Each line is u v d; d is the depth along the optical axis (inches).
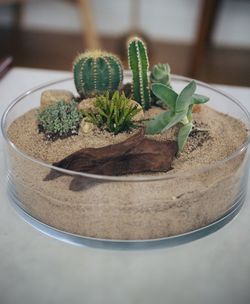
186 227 14.5
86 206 13.8
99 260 14.1
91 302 12.8
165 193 13.6
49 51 55.7
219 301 12.9
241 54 57.0
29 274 13.6
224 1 56.4
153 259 14.2
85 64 17.9
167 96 15.5
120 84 18.5
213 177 14.1
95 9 59.9
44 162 14.6
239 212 16.2
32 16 61.2
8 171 16.2
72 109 17.2
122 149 14.6
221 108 19.5
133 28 59.8
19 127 17.6
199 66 52.1
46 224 15.0
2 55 54.3
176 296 13.0
